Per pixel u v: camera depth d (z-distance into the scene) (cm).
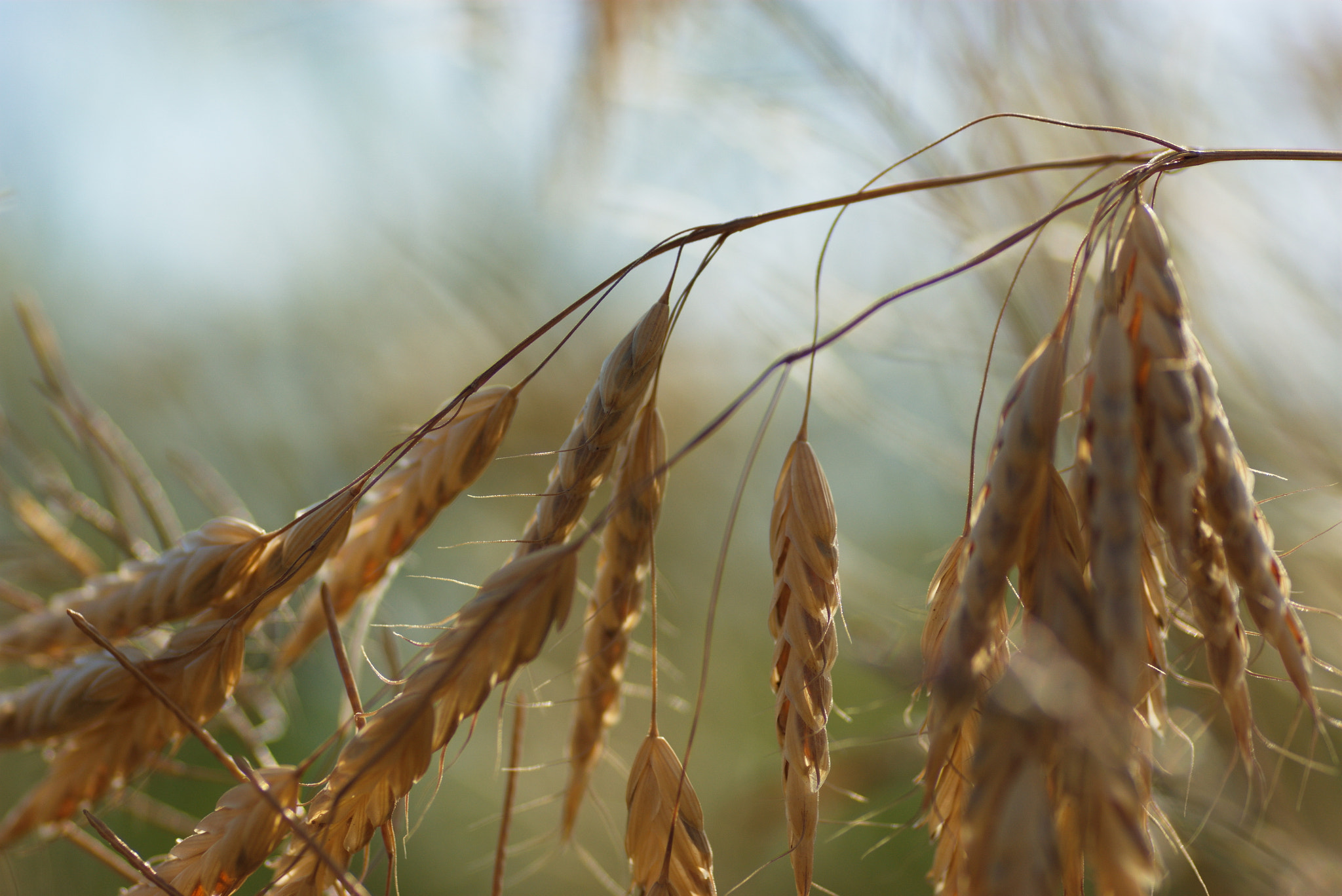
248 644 19
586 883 31
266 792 15
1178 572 15
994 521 15
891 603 27
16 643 17
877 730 29
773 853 28
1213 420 15
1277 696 21
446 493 16
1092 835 14
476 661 15
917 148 29
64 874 25
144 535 23
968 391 30
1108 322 15
